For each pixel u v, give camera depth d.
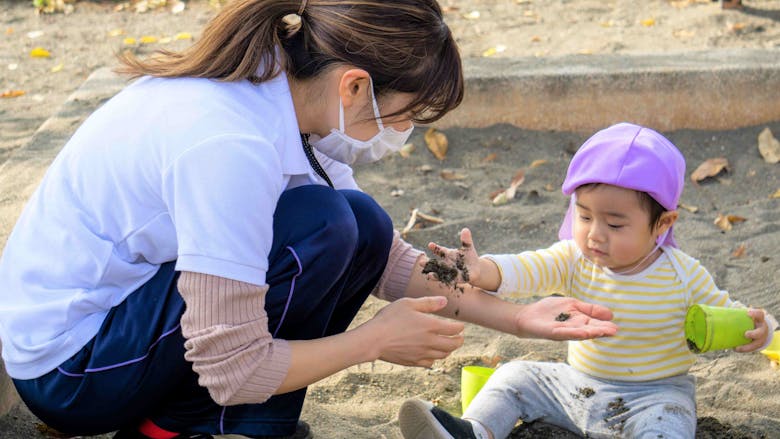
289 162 1.86
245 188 1.73
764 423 2.45
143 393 1.91
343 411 2.55
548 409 2.39
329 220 1.97
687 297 2.33
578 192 2.30
